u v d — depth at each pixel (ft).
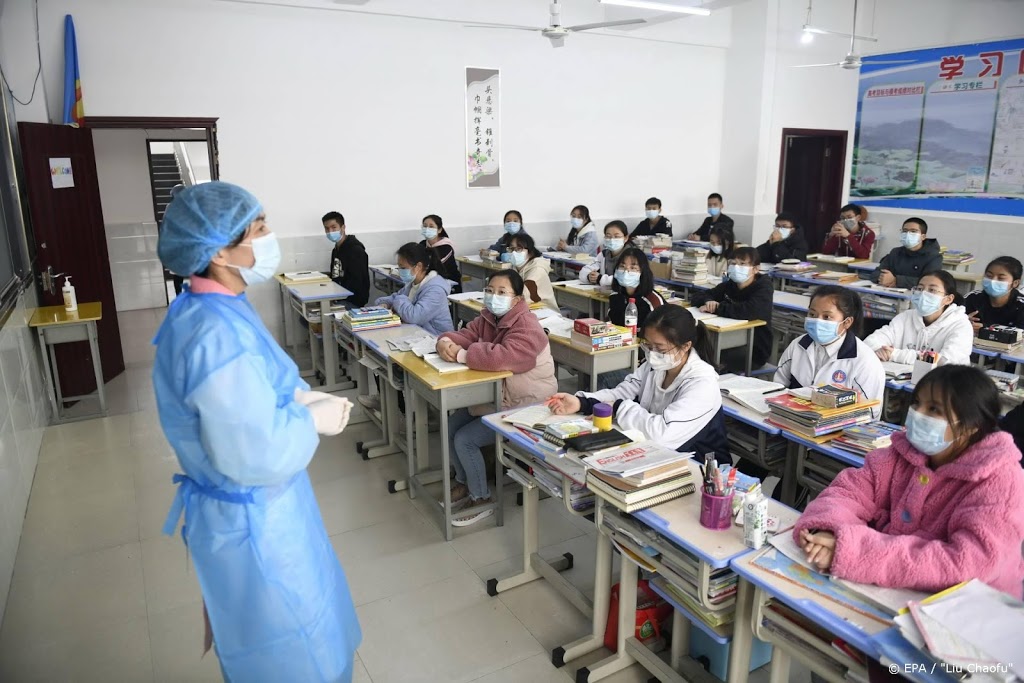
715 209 26.04
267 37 18.85
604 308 17.33
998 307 12.79
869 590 4.40
